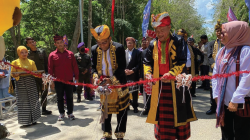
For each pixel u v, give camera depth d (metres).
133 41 4.72
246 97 2.11
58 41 4.31
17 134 3.68
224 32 2.16
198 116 4.32
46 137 3.50
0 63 2.15
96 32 2.77
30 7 15.80
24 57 4.02
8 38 17.23
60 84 4.35
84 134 3.58
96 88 2.67
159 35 2.43
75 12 17.27
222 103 2.20
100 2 20.70
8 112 4.87
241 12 6.55
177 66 2.36
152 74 2.62
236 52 2.11
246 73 1.98
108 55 3.01
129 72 4.37
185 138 2.53
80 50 6.20
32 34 18.92
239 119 2.16
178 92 2.42
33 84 4.12
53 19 16.73
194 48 5.32
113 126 3.90
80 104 5.89
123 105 3.06
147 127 3.80
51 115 4.83
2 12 1.55
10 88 4.81
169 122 2.48
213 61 5.09
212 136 3.27
